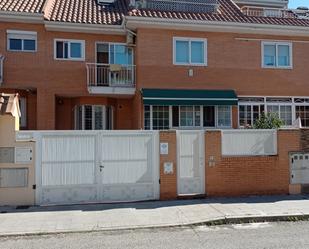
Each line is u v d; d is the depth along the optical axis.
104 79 20.86
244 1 28.31
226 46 21.61
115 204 11.60
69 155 11.63
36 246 7.95
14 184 11.40
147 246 7.80
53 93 20.61
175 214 10.41
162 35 20.77
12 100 11.70
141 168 12.01
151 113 20.39
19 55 20.33
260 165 12.73
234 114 21.41
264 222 9.97
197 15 21.41
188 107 20.97
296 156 12.98
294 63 22.55
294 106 22.50
